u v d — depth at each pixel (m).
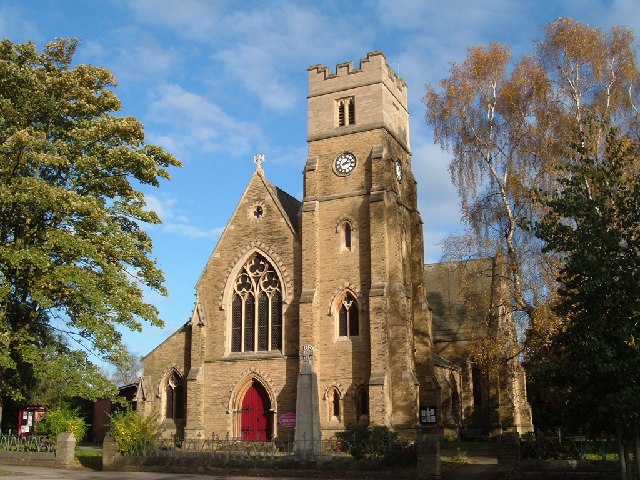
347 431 43.75
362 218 50.69
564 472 26.56
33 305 37.06
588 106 44.16
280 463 32.72
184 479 31.45
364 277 49.47
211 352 52.62
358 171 52.03
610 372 20.14
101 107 39.25
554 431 33.00
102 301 34.53
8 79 36.25
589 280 20.81
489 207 46.03
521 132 46.00
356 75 54.16
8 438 41.31
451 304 67.19
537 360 38.34
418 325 53.19
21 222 36.56
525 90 46.38
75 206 34.00
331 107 54.47
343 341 48.78
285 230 52.53
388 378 46.75
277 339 51.28
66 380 36.25
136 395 53.47
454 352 64.06
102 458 38.91
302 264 50.81
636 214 21.56
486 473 31.06
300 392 40.41
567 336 21.53
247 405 51.22
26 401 48.50
